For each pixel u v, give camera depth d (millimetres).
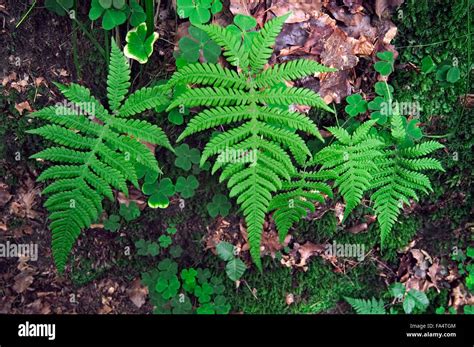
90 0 604
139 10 595
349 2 614
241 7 601
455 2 615
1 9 600
